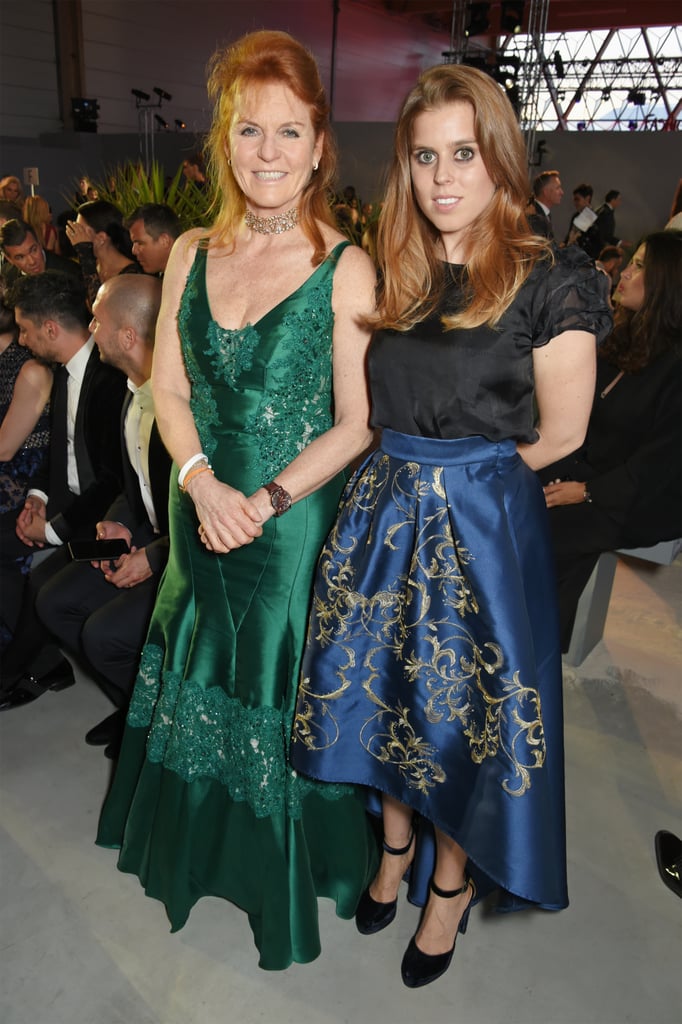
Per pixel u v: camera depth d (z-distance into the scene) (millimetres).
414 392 1373
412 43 18141
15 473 2512
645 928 1821
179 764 1722
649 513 2461
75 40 12016
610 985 1687
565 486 2553
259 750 1648
